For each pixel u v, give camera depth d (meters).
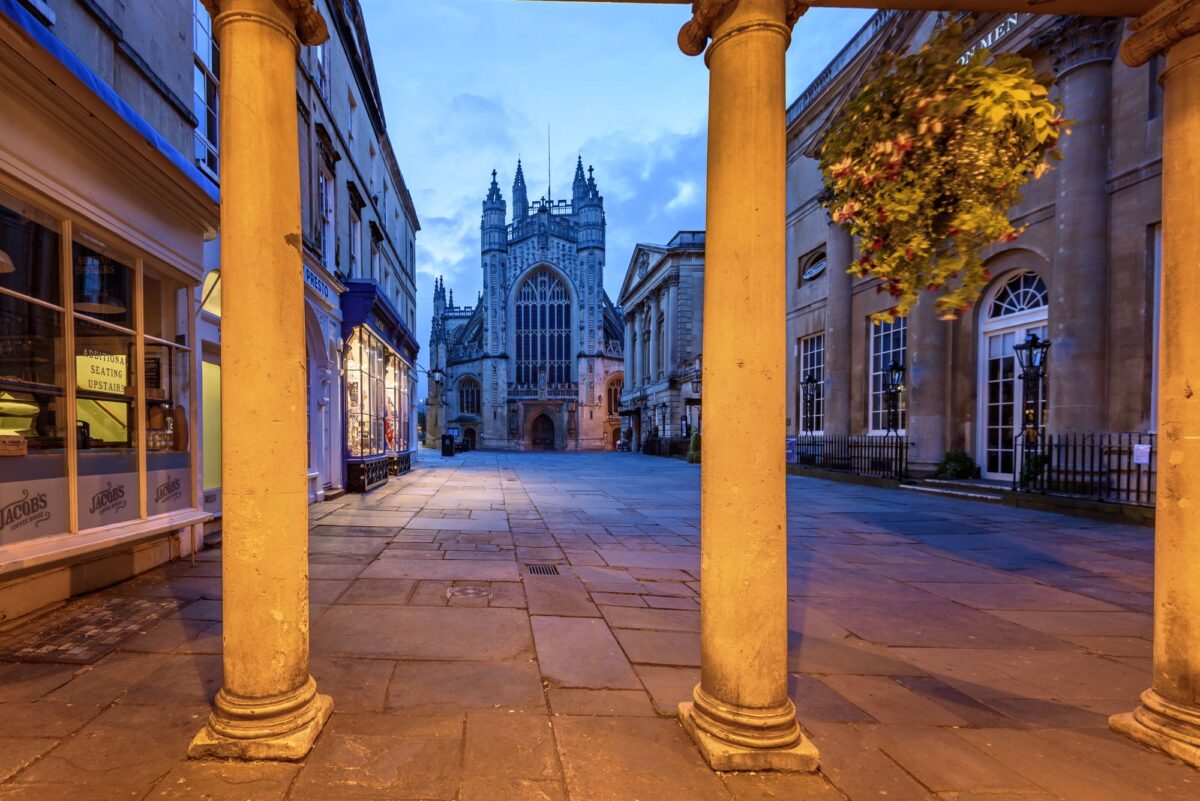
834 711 2.76
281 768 2.15
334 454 10.80
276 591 2.27
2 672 2.96
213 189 5.41
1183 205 2.41
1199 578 2.40
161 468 5.14
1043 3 2.37
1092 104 9.19
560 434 49.44
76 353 4.26
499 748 2.32
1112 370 9.04
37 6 4.21
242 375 2.20
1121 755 2.39
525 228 51.56
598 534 7.19
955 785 2.16
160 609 3.96
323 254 10.38
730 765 2.19
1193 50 2.36
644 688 2.91
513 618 3.92
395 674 3.00
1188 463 2.42
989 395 11.71
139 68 5.52
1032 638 3.82
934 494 11.60
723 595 2.29
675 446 29.50
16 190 3.70
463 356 54.53
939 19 2.15
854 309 15.38
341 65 11.70
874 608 4.44
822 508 9.84
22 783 2.04
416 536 6.78
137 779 2.07
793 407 18.36
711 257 2.29
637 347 37.66
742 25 2.18
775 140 2.19
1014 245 10.77
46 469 3.94
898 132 2.10
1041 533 7.55
